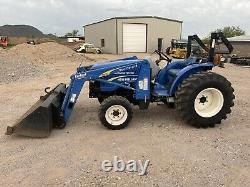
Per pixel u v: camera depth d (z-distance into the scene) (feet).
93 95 20.56
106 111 18.61
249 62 66.44
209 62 20.04
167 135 18.08
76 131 18.75
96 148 16.33
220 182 13.09
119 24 121.08
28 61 56.75
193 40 22.15
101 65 19.77
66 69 50.37
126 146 16.56
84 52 115.55
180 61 21.44
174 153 15.69
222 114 19.31
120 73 19.30
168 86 20.39
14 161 14.90
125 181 13.19
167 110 22.99
